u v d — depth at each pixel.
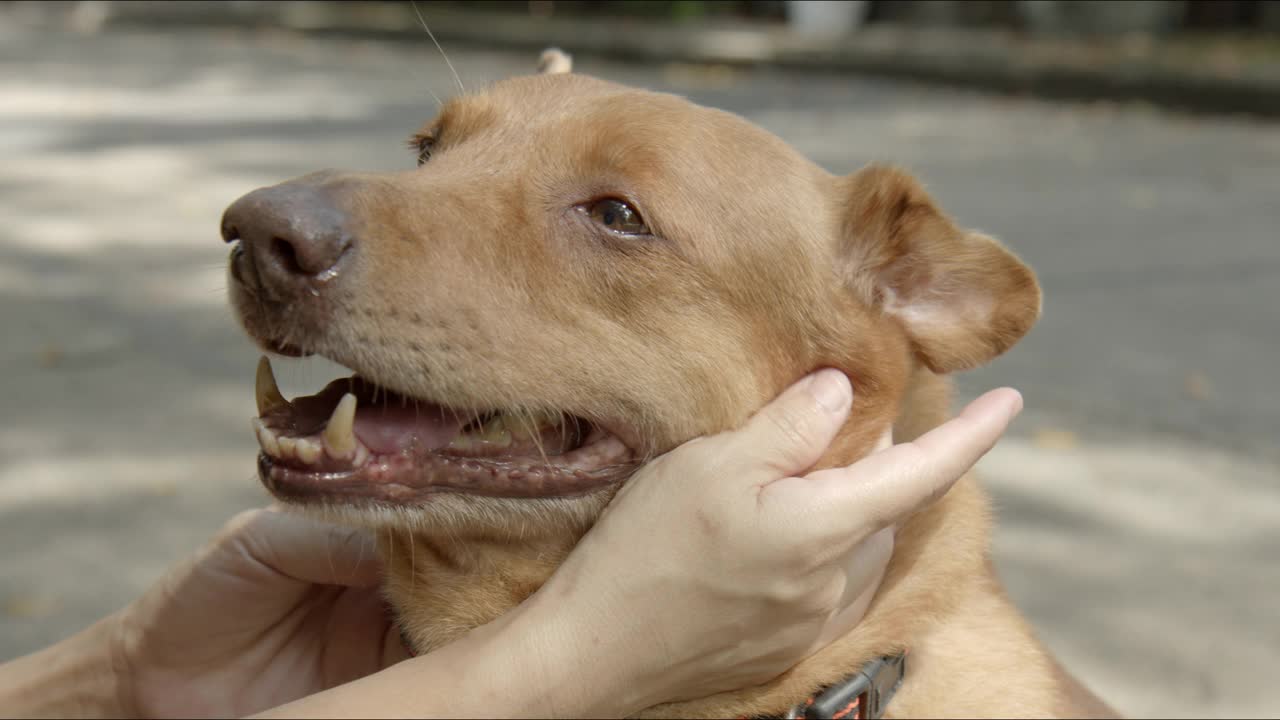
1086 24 3.63
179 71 3.34
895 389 0.59
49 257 1.50
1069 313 1.26
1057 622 0.78
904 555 0.58
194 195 1.82
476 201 0.57
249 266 0.54
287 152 2.12
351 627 0.62
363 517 0.54
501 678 0.49
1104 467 0.94
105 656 0.60
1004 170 1.96
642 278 0.57
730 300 0.58
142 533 0.85
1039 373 1.10
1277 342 1.18
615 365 0.57
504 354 0.56
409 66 3.37
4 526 0.86
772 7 4.41
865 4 4.21
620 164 0.58
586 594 0.50
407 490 0.55
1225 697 0.72
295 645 0.62
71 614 0.77
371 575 0.60
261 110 2.62
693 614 0.50
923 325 0.60
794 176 0.61
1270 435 0.98
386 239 0.55
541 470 0.56
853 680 0.57
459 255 0.56
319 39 4.18
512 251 0.57
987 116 2.48
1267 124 2.41
